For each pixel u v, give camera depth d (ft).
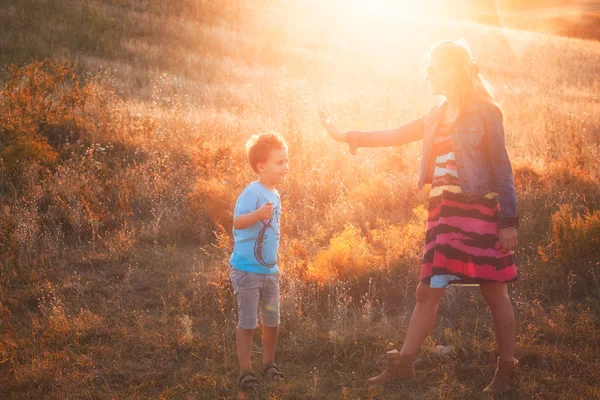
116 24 68.54
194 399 10.96
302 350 12.67
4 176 22.33
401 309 14.61
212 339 13.15
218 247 17.93
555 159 25.54
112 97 35.04
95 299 15.08
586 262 15.11
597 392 10.52
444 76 10.29
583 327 12.58
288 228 19.42
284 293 14.67
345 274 15.67
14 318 14.08
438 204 10.57
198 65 60.75
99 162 24.07
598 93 55.62
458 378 11.54
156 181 22.94
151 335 13.28
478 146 10.11
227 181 22.41
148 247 18.48
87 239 18.98
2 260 16.61
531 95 53.52
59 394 11.14
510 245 9.89
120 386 11.54
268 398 10.93
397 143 11.83
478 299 14.56
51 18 65.10
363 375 11.87
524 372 11.48
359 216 19.97
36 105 27.96
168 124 31.17
